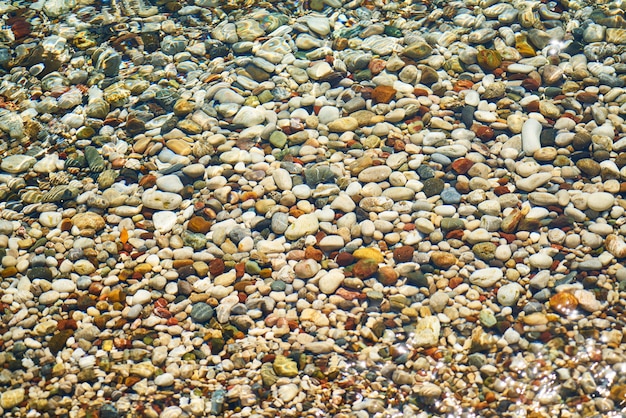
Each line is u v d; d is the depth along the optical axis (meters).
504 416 2.67
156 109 3.04
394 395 2.70
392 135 2.97
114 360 2.75
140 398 2.71
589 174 2.90
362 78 3.06
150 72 3.10
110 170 2.96
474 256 2.83
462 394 2.70
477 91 3.03
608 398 2.68
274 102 3.04
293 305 2.79
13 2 3.26
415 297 2.79
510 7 3.15
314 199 2.90
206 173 2.95
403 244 2.85
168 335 2.77
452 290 2.79
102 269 2.84
